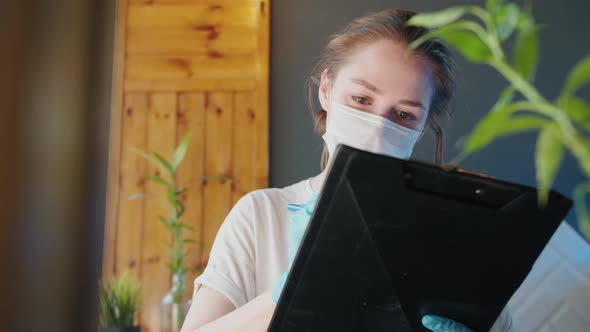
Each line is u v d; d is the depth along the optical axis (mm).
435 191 707
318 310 802
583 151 299
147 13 3418
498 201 708
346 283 778
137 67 3383
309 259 766
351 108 1302
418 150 3211
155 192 3289
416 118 1324
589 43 3361
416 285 770
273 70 3393
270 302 1056
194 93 3363
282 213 1406
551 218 709
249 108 3340
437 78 1389
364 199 712
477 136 314
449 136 3266
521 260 741
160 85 3363
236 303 1244
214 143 3320
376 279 770
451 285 769
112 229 3236
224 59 3375
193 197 3281
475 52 355
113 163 3295
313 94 3363
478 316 790
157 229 3254
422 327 801
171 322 2650
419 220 717
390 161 694
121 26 3402
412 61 1309
